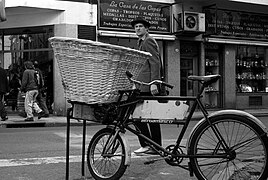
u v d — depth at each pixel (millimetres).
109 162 4832
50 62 15852
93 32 15953
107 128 4840
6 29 16359
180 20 17500
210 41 18469
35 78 13422
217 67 19234
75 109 4848
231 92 19266
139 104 4758
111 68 4398
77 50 4422
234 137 4391
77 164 6055
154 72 5902
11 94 16156
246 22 19625
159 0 17453
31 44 16156
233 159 4379
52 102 15836
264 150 4230
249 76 20000
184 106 4617
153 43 6000
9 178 5172
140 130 5113
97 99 4453
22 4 14820
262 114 17297
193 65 18609
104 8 16234
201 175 4492
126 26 16672
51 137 9523
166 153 4668
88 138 9375
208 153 4430
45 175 5328
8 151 7367
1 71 13320
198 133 4461
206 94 19016
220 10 18969
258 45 19969
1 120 13469
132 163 6008
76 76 4504
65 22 15508
